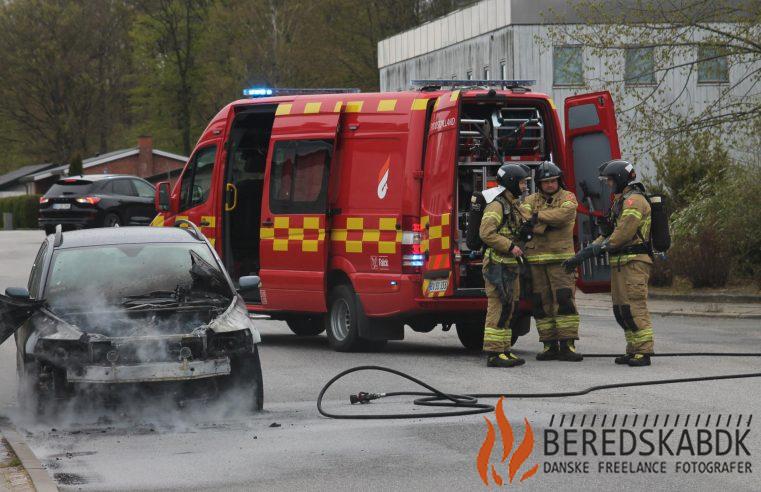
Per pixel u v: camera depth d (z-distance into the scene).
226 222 21.64
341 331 19.52
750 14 29.56
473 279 18.53
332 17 102.94
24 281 34.88
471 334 19.94
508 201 17.08
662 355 18.00
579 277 19.28
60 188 48.94
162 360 12.77
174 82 112.50
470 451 10.98
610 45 30.84
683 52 30.69
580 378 15.61
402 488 9.55
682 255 30.14
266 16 102.44
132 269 14.60
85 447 11.59
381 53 74.12
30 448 11.41
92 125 115.06
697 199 31.97
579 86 32.66
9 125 114.12
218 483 9.88
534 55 53.34
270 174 20.53
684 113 50.53
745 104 30.28
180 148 116.25
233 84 104.00
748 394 13.89
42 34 111.44
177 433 12.23
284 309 20.39
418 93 18.55
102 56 114.06
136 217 49.81
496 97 18.19
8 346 21.30
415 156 18.27
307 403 14.04
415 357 18.53
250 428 12.42
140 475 10.25
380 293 18.59
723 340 20.52
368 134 18.97
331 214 19.39
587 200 19.05
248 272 21.91
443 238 17.73
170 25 111.62
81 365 12.66
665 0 30.03
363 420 12.74
